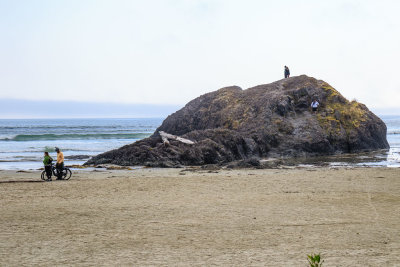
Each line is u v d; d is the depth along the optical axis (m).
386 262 13.32
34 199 26.47
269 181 34.69
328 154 73.31
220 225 18.94
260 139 70.56
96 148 90.69
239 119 81.00
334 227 18.45
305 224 19.06
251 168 49.44
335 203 24.48
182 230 18.00
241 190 30.02
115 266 13.02
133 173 45.31
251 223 19.30
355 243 15.79
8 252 14.59
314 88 82.81
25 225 18.97
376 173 39.97
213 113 87.88
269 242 16.00
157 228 18.38
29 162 61.16
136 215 21.25
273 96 80.88
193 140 65.12
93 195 28.16
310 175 38.84
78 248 15.16
